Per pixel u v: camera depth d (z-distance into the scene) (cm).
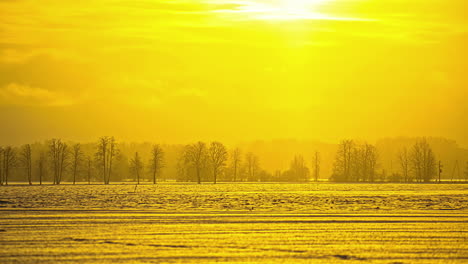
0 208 8075
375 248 4366
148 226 5719
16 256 4028
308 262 3853
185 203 9381
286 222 6062
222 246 4453
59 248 4347
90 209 7912
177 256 4038
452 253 4159
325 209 7881
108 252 4181
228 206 8575
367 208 8062
